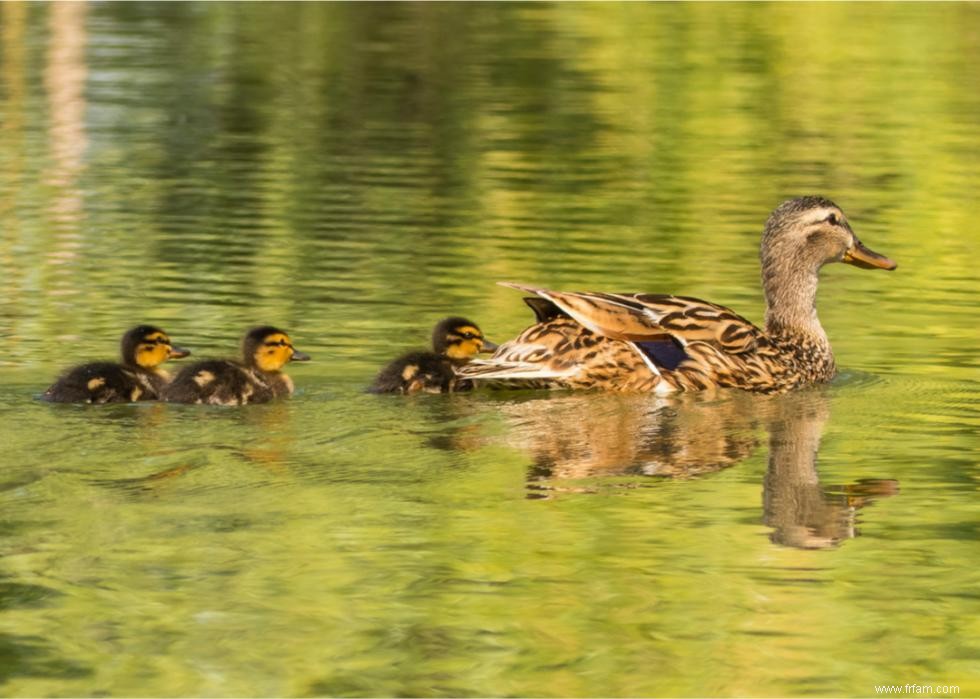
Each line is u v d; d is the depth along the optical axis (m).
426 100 32.03
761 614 9.06
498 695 8.15
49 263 18.19
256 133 28.16
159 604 8.93
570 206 22.48
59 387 12.80
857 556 9.88
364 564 9.52
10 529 9.78
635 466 11.62
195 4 45.59
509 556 9.73
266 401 13.10
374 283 17.55
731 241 20.28
